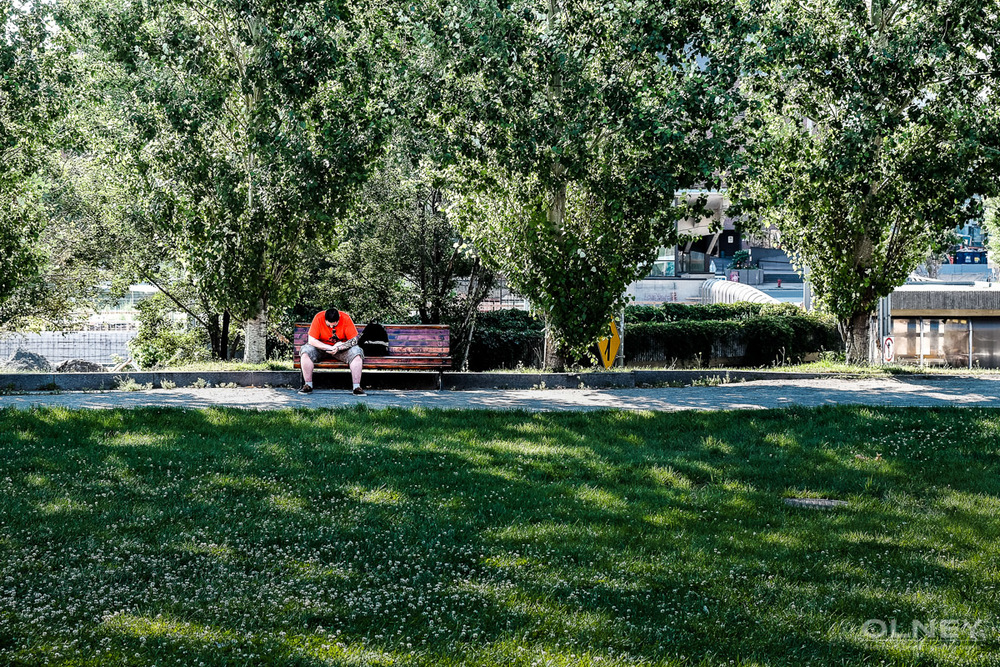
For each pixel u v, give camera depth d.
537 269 17.55
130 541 7.21
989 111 17.23
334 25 16.16
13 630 5.22
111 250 25.48
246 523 7.88
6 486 8.71
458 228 18.48
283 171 16.83
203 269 18.61
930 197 17.77
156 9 16.77
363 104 16.69
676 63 15.70
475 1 14.91
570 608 6.04
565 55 15.12
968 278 48.53
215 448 10.49
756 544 7.74
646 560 7.23
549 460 10.45
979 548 7.80
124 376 15.62
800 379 17.56
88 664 4.78
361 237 24.31
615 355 21.02
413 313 25.78
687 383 16.89
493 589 6.37
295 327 16.05
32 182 19.11
